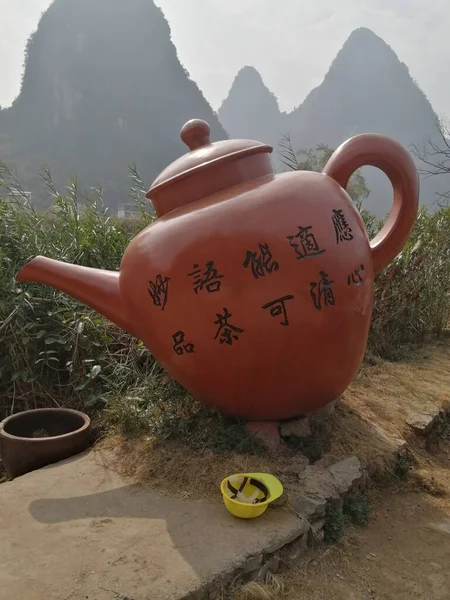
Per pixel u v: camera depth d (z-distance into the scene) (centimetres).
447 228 608
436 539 244
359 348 262
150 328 257
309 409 270
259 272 234
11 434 298
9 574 186
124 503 233
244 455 259
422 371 430
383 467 282
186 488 243
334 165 274
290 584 204
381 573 218
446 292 560
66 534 210
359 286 252
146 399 315
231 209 241
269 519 220
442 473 306
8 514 225
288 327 236
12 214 418
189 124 286
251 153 262
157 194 271
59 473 260
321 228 243
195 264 239
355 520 248
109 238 459
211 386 255
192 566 190
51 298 376
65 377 376
